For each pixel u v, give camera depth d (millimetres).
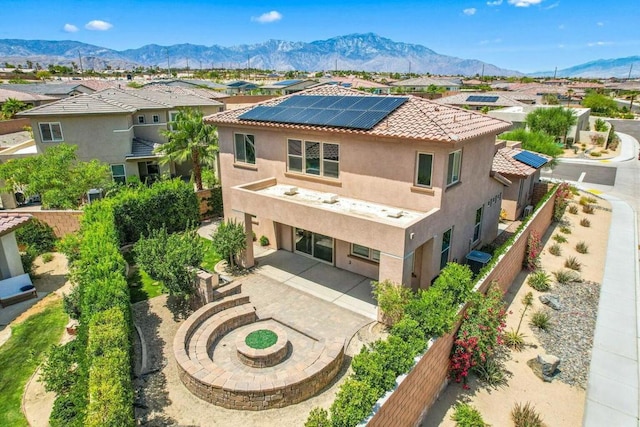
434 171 15539
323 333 14617
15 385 12289
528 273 20578
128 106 35156
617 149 56750
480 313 13016
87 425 8320
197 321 14289
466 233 19453
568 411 12086
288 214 17359
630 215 30062
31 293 17172
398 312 14133
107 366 9586
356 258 18906
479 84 139125
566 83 165625
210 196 26797
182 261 15203
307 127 18062
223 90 97812
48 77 125375
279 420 10922
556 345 15078
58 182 24469
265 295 17250
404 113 17234
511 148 28953
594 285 19516
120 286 13086
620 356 14500
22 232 21578
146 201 22844
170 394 11812
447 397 12438
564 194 29047
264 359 12570
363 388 9109
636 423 11711
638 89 159500
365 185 17562
